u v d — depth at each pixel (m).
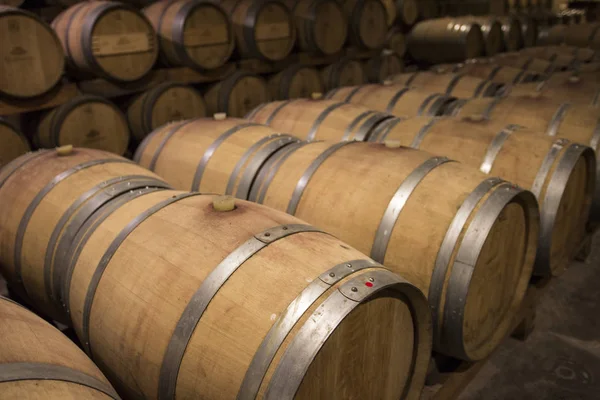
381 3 9.75
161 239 2.52
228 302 2.12
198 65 7.28
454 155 4.05
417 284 2.87
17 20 5.42
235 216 2.56
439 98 6.24
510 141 3.94
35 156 3.77
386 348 2.35
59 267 2.95
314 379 1.99
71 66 6.68
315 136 5.23
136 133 7.22
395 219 2.96
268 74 8.91
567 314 4.76
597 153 4.54
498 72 8.74
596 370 4.00
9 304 2.15
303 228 2.49
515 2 16.09
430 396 3.12
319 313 1.93
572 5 18.89
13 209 3.37
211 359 2.06
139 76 6.73
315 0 8.55
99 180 3.27
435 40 11.35
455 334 2.85
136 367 2.33
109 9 6.27
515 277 3.49
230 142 4.16
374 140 4.73
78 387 1.74
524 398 3.71
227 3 8.20
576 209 4.39
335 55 9.37
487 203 2.85
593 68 7.95
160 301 2.29
